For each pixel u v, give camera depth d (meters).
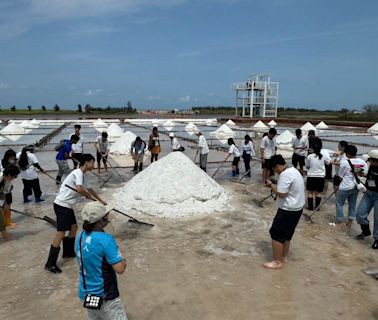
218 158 13.99
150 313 3.59
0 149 16.03
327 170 8.07
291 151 16.23
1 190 5.44
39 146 16.33
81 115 60.25
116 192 8.31
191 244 5.37
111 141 19.94
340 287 4.14
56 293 3.98
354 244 5.40
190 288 4.08
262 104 42.19
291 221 4.37
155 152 11.90
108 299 2.57
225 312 3.62
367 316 3.59
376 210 5.13
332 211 7.01
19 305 3.76
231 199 7.77
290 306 3.74
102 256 2.52
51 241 5.46
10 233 5.79
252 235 5.76
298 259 4.87
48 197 7.89
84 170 4.69
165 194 6.73
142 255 4.96
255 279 4.30
